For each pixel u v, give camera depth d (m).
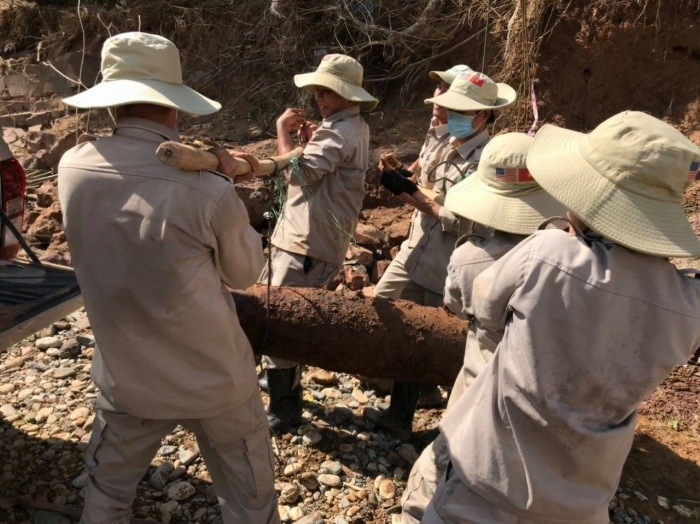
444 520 1.88
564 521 1.76
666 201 1.55
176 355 2.02
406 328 2.90
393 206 5.74
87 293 2.00
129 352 2.01
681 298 1.60
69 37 10.48
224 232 1.97
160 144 1.93
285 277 3.37
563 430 1.67
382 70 7.91
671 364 1.61
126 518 2.26
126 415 2.12
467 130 3.11
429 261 3.30
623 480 3.14
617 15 6.36
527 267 1.67
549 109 6.63
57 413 3.30
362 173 3.32
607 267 1.58
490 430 1.80
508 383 1.72
